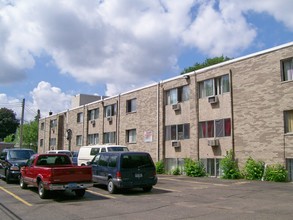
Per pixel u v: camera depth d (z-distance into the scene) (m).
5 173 21.75
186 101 27.70
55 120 55.91
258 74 21.69
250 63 22.30
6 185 19.78
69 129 46.34
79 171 14.34
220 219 9.58
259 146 21.19
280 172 19.58
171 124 29.19
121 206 12.25
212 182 19.89
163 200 13.44
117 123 37.12
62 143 53.06
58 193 15.88
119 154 15.90
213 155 24.55
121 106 36.81
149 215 10.45
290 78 20.03
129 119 35.09
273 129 20.45
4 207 12.35
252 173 20.88
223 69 24.23
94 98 53.19
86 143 44.00
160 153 29.84
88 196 15.02
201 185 18.42
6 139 87.50
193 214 10.42
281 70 20.41
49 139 57.78
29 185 18.20
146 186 15.99
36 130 75.62
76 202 13.39
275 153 20.22
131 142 34.53
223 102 24.09
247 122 22.12
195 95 26.50
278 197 13.57
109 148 23.48
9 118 103.56
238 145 22.61
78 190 14.78
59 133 53.69
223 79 24.33
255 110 21.66
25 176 17.23
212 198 13.66
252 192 15.11
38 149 63.25
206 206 11.82
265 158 20.78
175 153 28.39
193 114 26.53
